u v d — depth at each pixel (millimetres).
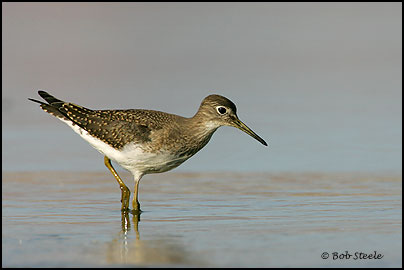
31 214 12633
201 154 18172
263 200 13688
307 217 12188
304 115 21531
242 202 13555
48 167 16969
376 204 13203
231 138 19672
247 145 18938
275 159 17516
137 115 14156
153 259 9664
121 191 14016
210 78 25750
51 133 20328
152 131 13828
